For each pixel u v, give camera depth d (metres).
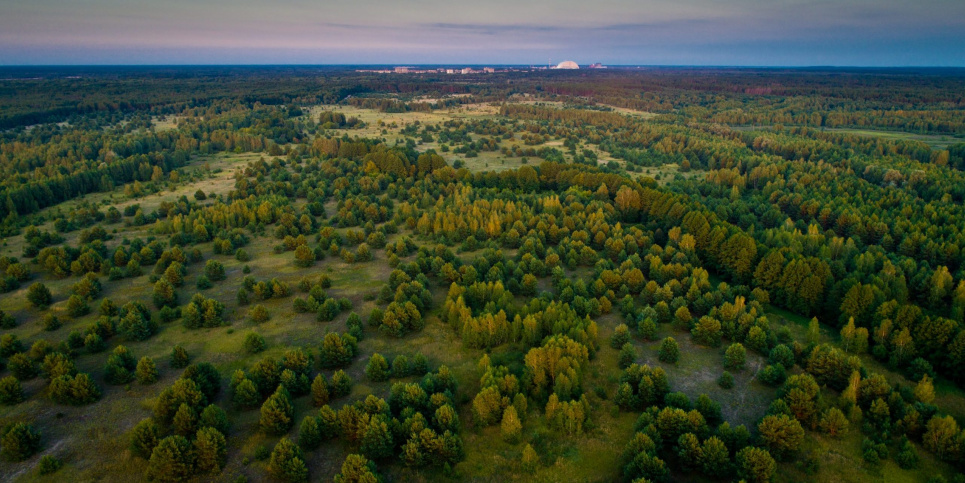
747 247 104.38
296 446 56.53
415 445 57.78
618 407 68.06
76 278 106.19
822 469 58.53
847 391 65.75
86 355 78.62
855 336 79.19
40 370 73.19
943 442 58.47
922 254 110.94
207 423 60.00
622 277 100.12
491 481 57.31
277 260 118.38
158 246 118.12
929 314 83.62
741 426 59.38
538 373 69.31
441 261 108.12
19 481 55.22
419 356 74.56
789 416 63.28
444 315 90.44
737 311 85.69
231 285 105.19
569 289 94.38
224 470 57.31
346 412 60.50
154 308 94.38
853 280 89.06
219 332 86.31
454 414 62.09
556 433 63.91
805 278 93.19
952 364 72.81
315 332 87.00
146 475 55.88
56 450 59.41
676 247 116.12
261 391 69.00
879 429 63.28
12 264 102.94
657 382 68.19
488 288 95.19
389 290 97.31
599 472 58.69
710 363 78.88
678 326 88.25
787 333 83.50
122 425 63.50
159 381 72.44
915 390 67.62
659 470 55.03
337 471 57.47
